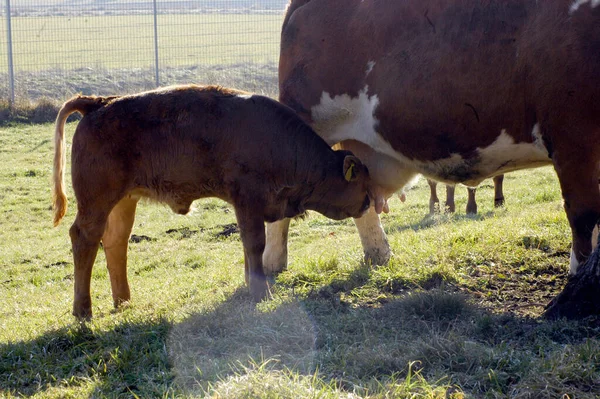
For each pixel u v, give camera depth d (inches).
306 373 164.4
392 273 246.7
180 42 1283.2
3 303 330.0
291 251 394.0
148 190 238.7
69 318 246.4
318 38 252.1
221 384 150.7
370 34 238.8
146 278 358.6
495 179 473.7
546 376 148.5
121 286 267.1
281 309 210.1
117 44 1283.2
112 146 231.3
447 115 222.5
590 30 195.9
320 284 251.8
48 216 517.0
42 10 1382.9
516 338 182.1
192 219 499.2
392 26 233.0
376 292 235.3
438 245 282.0
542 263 246.1
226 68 1013.2
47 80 936.3
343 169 238.1
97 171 232.4
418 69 225.8
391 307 207.9
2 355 197.8
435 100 223.6
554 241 266.2
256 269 234.4
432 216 437.1
